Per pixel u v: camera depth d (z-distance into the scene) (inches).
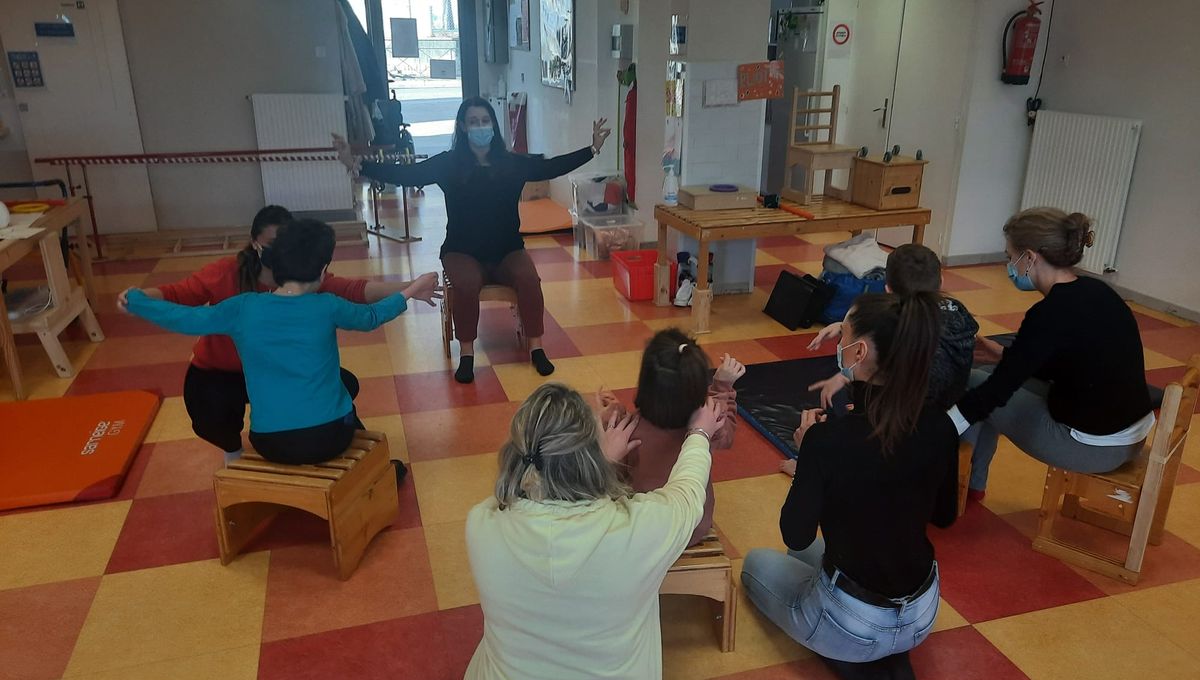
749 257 228.8
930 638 101.1
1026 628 102.9
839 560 84.6
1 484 130.0
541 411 67.1
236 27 270.5
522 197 328.2
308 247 103.1
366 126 323.6
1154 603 107.6
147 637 100.6
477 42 421.4
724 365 96.8
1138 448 110.3
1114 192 222.7
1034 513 128.2
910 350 75.7
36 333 179.3
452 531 122.4
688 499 74.0
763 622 104.2
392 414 158.6
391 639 100.7
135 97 267.7
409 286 116.4
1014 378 103.3
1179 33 204.4
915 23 257.6
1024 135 251.4
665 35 247.0
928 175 260.7
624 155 275.9
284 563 115.0
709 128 211.9
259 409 106.0
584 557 64.6
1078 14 231.5
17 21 251.4
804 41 300.2
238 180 286.5
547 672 68.7
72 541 119.0
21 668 95.4
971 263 261.7
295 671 95.4
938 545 119.7
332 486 105.4
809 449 81.2
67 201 197.9
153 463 140.2
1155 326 206.8
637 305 220.5
